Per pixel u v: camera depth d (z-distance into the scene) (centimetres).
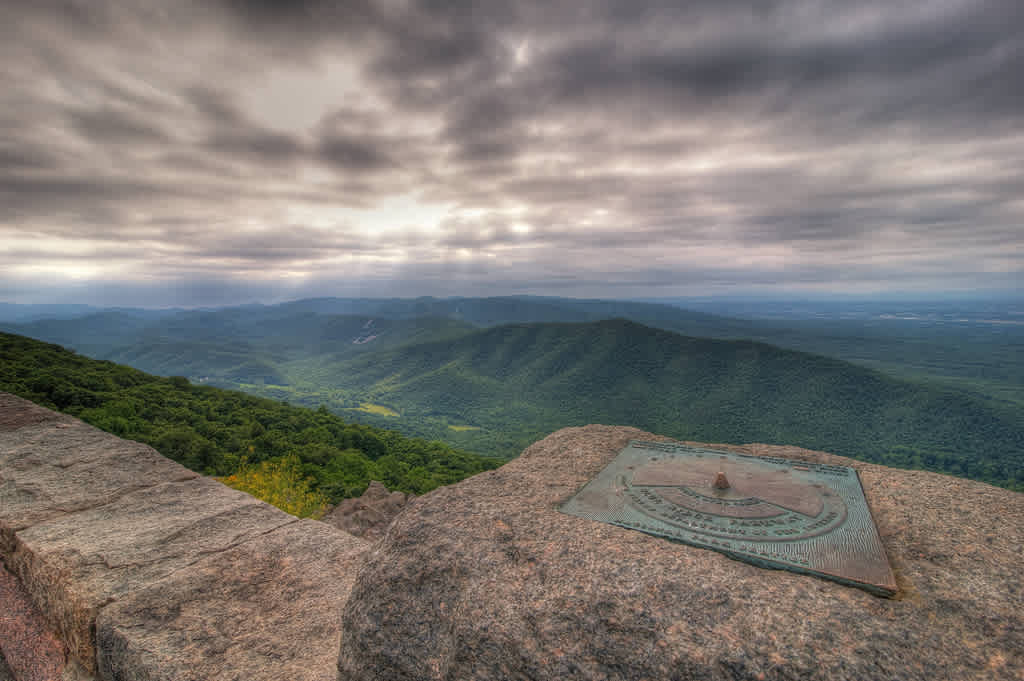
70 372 4097
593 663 216
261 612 344
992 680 187
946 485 342
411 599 264
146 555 387
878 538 276
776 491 340
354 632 266
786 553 264
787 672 196
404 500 2209
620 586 243
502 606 243
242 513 464
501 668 227
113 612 324
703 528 294
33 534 401
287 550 414
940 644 203
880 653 200
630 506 326
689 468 386
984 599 226
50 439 574
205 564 384
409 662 249
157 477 515
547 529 298
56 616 350
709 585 240
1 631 354
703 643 211
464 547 283
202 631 320
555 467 398
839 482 354
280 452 3616
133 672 293
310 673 293
